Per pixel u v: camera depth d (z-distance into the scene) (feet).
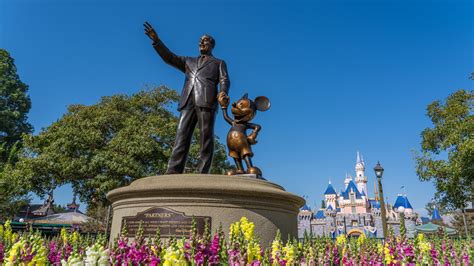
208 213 19.83
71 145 64.08
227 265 12.15
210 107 26.71
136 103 75.82
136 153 65.16
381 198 47.70
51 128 68.23
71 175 63.46
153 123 70.95
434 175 64.75
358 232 172.65
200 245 11.46
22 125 122.31
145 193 20.83
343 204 205.05
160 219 19.81
